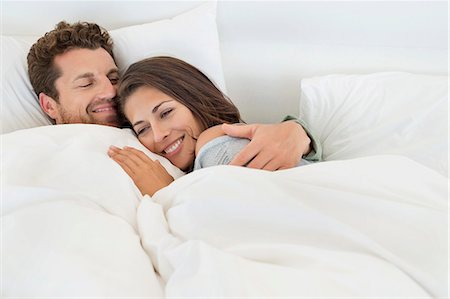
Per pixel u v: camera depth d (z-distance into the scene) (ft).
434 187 2.36
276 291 1.80
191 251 1.98
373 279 1.85
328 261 1.95
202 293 1.77
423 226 2.14
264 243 2.10
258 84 4.33
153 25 3.89
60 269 1.93
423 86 3.62
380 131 3.43
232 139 2.86
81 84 3.40
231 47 4.31
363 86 3.73
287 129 2.83
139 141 3.24
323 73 4.20
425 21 3.96
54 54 3.42
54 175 2.54
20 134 2.88
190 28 3.84
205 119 3.27
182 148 3.14
